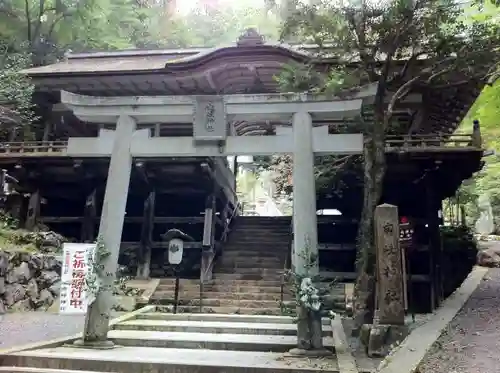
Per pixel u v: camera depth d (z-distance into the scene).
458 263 13.43
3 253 9.91
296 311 6.88
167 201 16.16
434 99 12.88
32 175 13.82
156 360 6.08
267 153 7.62
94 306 7.12
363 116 9.59
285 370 5.70
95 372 5.88
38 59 19.72
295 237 6.98
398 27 8.08
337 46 8.63
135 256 14.12
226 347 7.31
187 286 12.19
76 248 9.73
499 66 9.39
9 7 19.69
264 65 12.81
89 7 19.97
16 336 7.54
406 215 14.05
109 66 15.20
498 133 19.27
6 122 13.47
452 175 11.80
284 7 8.68
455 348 5.85
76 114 8.12
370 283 7.61
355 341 7.36
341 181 12.53
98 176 13.88
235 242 15.80
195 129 7.65
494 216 21.91
